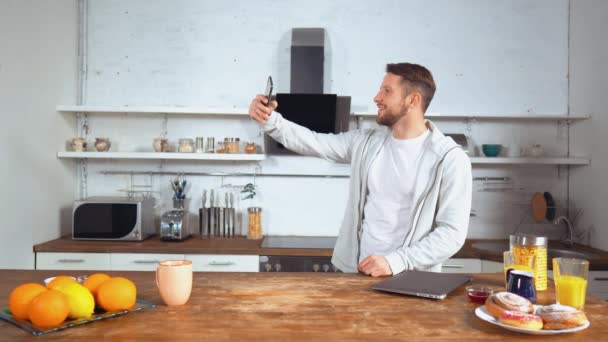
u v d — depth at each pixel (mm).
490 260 3199
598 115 3502
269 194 3893
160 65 3869
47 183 3400
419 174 1948
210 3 3873
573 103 3820
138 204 3418
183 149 3641
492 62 3885
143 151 3887
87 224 3410
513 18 3877
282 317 1179
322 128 3482
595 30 3527
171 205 3891
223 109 3568
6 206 2928
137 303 1271
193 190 3891
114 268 3250
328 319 1169
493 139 3889
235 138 3723
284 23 3875
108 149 3652
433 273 1615
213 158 3559
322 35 3643
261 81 3885
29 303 1094
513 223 3893
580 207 3713
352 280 1553
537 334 1083
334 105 3414
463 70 3887
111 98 3857
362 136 2166
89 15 3848
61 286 1134
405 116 2008
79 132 3873
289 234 3893
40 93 3295
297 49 3580
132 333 1060
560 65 3881
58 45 3527
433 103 3895
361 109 3877
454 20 3877
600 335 1078
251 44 3877
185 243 3396
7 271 1609
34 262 3234
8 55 2941
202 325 1115
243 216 3896
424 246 1794
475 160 3590
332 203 3902
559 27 3873
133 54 3861
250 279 1548
